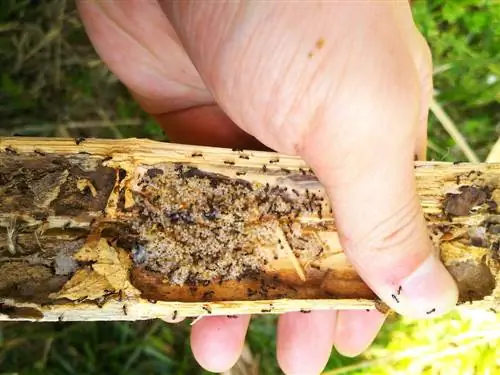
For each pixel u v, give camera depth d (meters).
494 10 0.29
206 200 0.19
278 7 0.16
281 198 0.20
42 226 0.19
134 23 0.23
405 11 0.18
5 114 0.28
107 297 0.18
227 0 0.17
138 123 0.29
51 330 0.27
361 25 0.16
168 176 0.19
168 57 0.24
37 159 0.18
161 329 0.28
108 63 0.25
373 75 0.16
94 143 0.19
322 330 0.24
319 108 0.17
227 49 0.17
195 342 0.24
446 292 0.19
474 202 0.20
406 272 0.19
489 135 0.29
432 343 0.27
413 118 0.17
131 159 0.19
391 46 0.17
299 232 0.20
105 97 0.29
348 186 0.18
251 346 0.28
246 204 0.20
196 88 0.25
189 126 0.26
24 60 0.28
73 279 0.18
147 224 0.19
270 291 0.20
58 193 0.19
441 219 0.20
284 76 0.17
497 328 0.27
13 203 0.18
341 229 0.19
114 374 0.28
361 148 0.17
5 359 0.27
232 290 0.19
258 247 0.20
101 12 0.24
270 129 0.18
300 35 0.16
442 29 0.30
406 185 0.18
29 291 0.18
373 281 0.19
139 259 0.19
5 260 0.18
